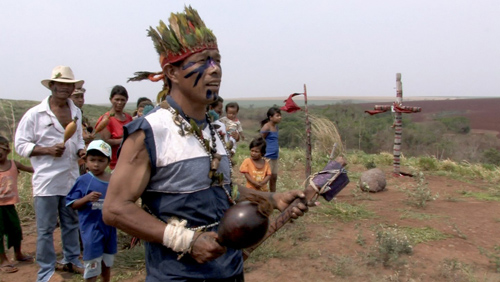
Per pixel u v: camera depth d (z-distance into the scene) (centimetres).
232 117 775
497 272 468
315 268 469
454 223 633
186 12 220
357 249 518
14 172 513
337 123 2120
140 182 199
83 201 394
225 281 218
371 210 696
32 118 438
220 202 219
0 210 495
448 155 2125
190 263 209
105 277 427
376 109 1029
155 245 212
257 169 632
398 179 991
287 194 244
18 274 488
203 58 213
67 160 451
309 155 679
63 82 436
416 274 455
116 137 558
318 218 635
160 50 218
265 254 501
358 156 1284
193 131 209
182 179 204
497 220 655
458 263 474
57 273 480
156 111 209
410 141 2345
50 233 451
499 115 5319
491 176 1046
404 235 539
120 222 194
